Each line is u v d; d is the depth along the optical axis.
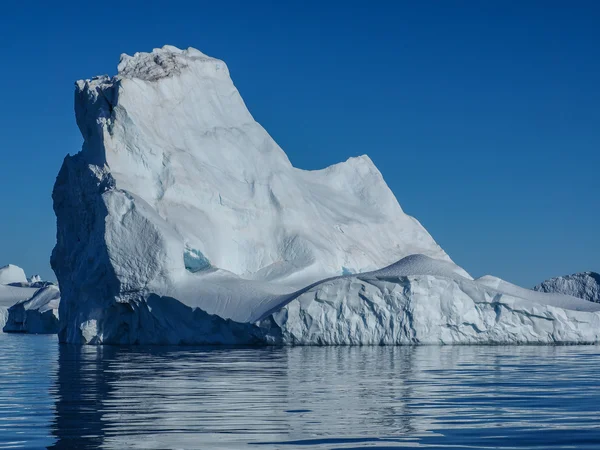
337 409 22.14
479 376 31.81
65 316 71.25
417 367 36.41
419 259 60.28
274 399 24.39
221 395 25.41
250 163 78.38
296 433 18.42
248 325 56.75
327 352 48.03
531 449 16.64
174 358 43.69
